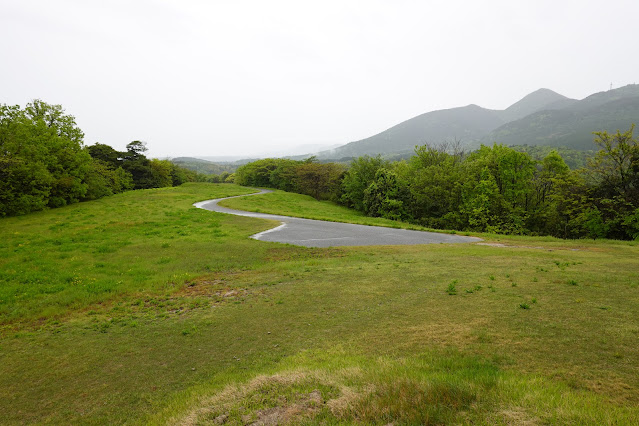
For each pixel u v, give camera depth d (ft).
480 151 165.17
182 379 22.90
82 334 31.60
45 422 18.97
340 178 239.09
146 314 36.14
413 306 32.91
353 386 18.28
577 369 19.36
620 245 68.74
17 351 28.53
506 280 39.42
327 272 49.01
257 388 19.19
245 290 42.83
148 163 277.64
